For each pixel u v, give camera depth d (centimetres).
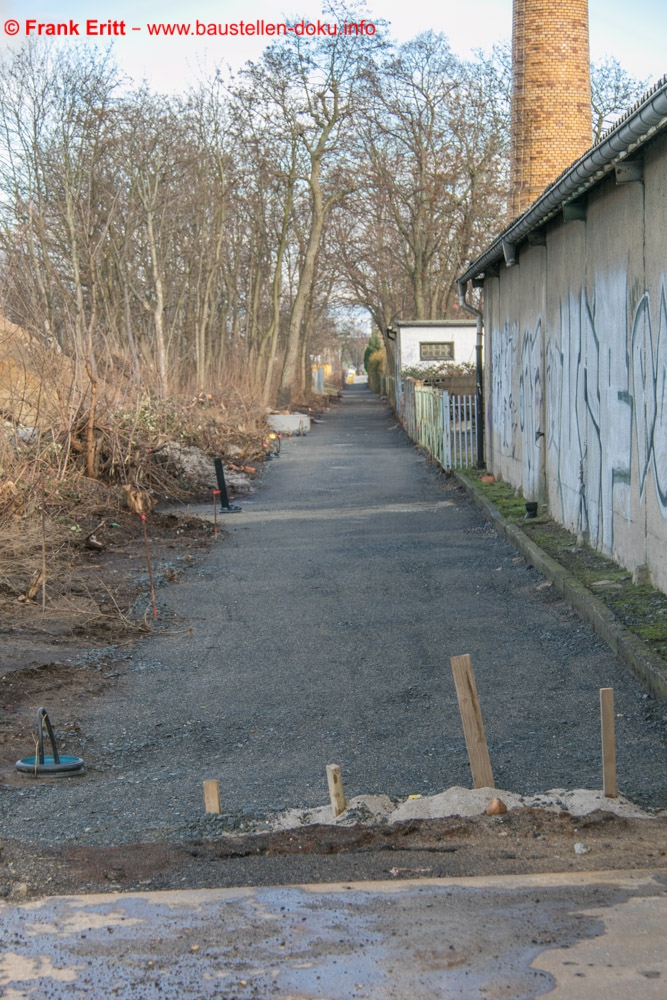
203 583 1148
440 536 1405
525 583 1045
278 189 4700
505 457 1828
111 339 2217
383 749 609
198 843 478
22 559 1117
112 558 1296
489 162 4562
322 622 939
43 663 804
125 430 1856
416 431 3139
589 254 1112
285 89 4056
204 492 1991
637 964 334
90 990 329
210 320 4519
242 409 3189
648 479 901
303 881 428
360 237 5791
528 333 1545
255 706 706
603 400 1060
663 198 834
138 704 720
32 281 1702
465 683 528
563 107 2303
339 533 1489
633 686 689
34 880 437
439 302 6131
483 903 390
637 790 522
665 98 657
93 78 3145
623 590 896
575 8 2303
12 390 1527
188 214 4116
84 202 3086
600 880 409
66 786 567
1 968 347
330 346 13075
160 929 377
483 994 318
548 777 546
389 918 379
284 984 329
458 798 508
